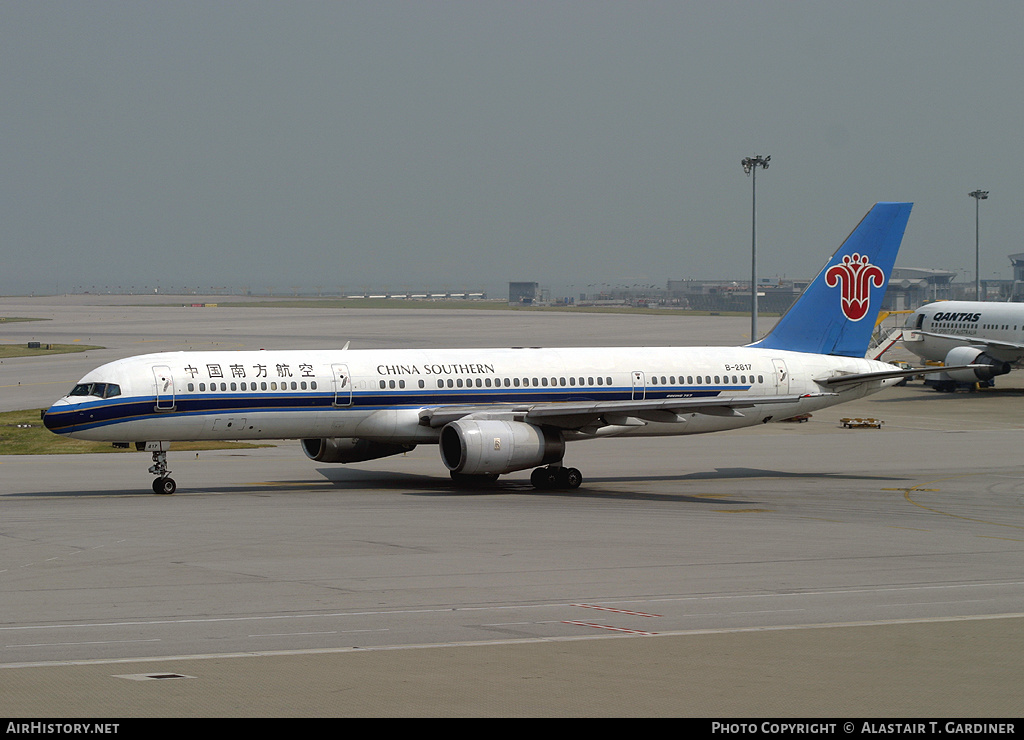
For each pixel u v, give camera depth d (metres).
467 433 176.88
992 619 91.00
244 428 183.62
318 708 64.50
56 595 100.50
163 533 136.50
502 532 138.88
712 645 81.25
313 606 96.00
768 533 139.50
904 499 175.38
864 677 71.88
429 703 65.62
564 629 87.19
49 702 65.81
